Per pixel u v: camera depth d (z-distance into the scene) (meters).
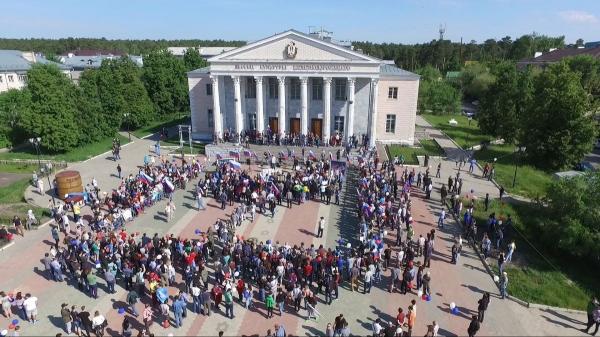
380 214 31.19
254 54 52.22
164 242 26.48
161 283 23.72
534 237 31.80
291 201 37.69
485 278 25.81
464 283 25.16
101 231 30.45
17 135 61.16
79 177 39.38
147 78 82.94
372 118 52.34
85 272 23.83
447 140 64.19
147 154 54.94
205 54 166.50
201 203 35.75
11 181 45.16
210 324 21.48
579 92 49.31
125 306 22.89
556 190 30.48
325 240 30.30
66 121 55.16
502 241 30.70
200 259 24.61
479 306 21.33
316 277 24.64
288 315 22.31
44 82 54.44
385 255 26.34
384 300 23.53
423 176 43.28
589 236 27.38
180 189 40.81
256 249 25.41
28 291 24.34
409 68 191.38
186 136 64.06
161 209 35.97
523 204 36.91
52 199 38.53
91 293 24.08
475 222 32.06
